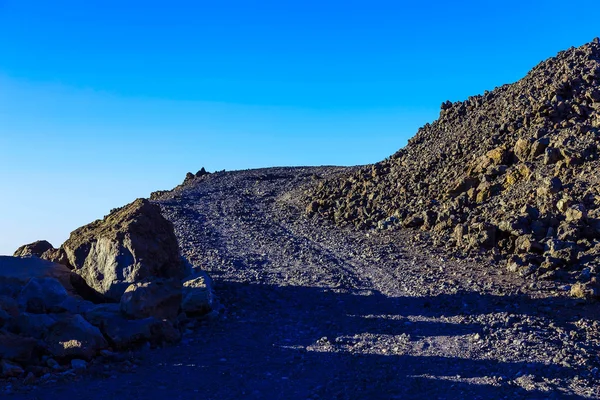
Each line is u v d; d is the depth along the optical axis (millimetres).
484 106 35750
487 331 12859
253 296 16969
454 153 31234
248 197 41406
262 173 54156
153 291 13016
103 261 14992
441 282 17750
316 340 12844
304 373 10758
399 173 33219
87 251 15461
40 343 10891
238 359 11547
